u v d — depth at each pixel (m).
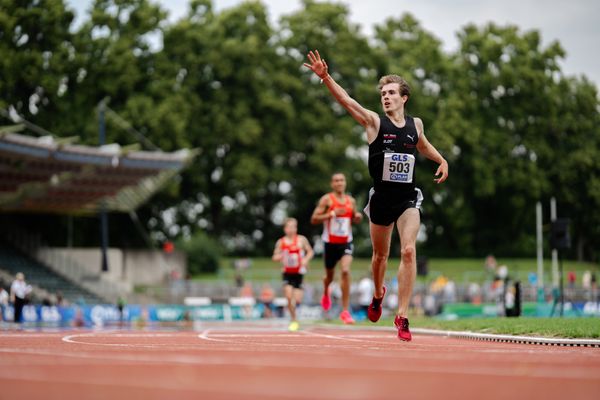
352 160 130.62
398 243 132.38
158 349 13.80
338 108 134.12
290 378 8.91
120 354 12.39
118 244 113.38
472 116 137.75
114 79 109.94
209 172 127.00
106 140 105.88
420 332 27.69
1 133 68.44
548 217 143.25
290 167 131.75
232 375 9.19
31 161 78.06
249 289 88.69
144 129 110.88
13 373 9.30
